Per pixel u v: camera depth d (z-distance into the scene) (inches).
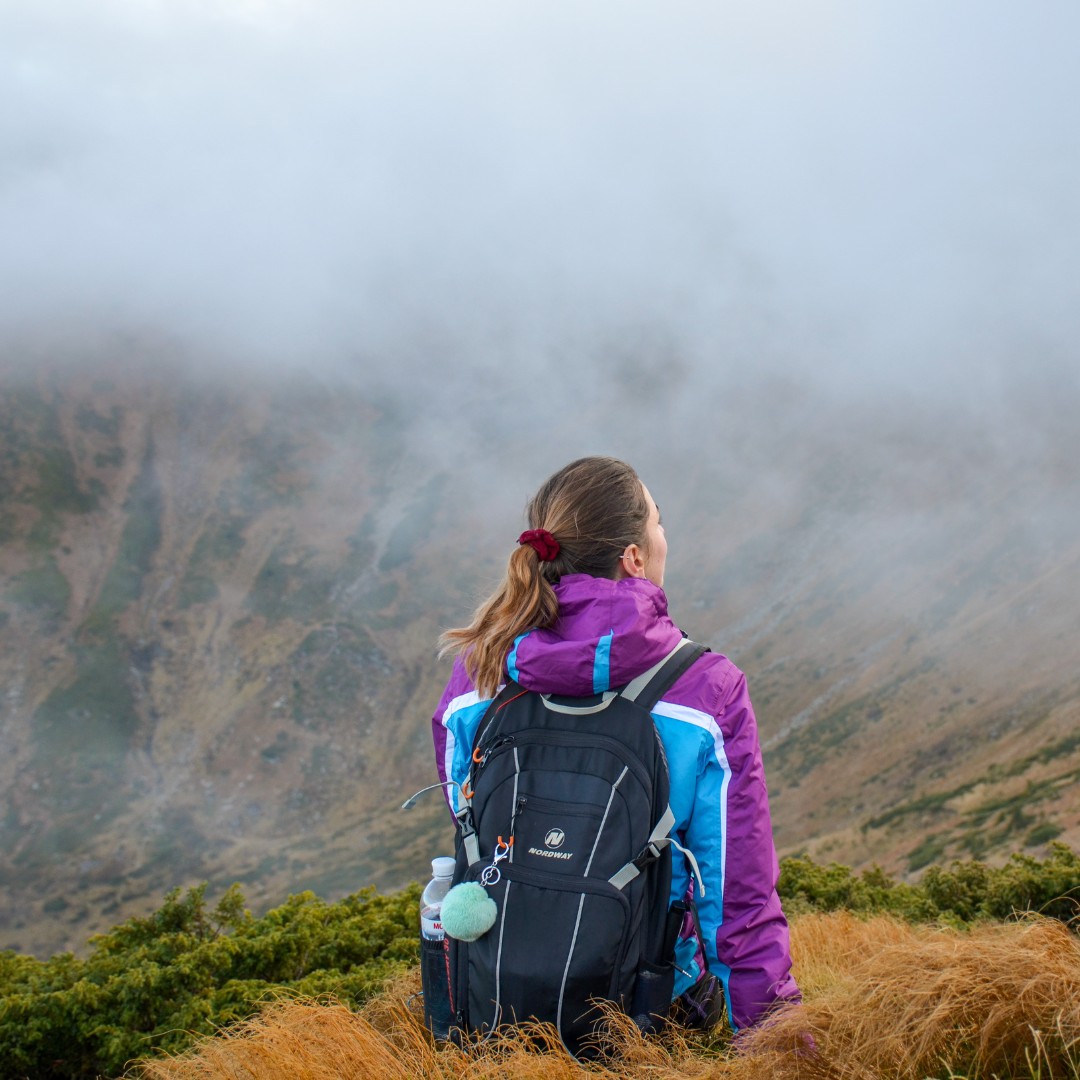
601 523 93.6
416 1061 89.0
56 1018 173.6
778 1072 77.0
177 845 6865.2
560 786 83.4
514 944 79.2
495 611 91.4
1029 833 3280.0
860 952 183.0
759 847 84.5
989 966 81.9
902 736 5698.8
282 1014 103.3
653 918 83.7
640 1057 78.6
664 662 87.0
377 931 228.5
